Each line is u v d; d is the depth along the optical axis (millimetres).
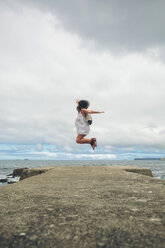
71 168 6113
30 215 1459
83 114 4770
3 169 55062
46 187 2760
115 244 1001
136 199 1987
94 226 1240
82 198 2037
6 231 1161
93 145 4730
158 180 3441
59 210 1590
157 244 1001
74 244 1005
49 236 1097
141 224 1273
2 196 2133
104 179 3623
